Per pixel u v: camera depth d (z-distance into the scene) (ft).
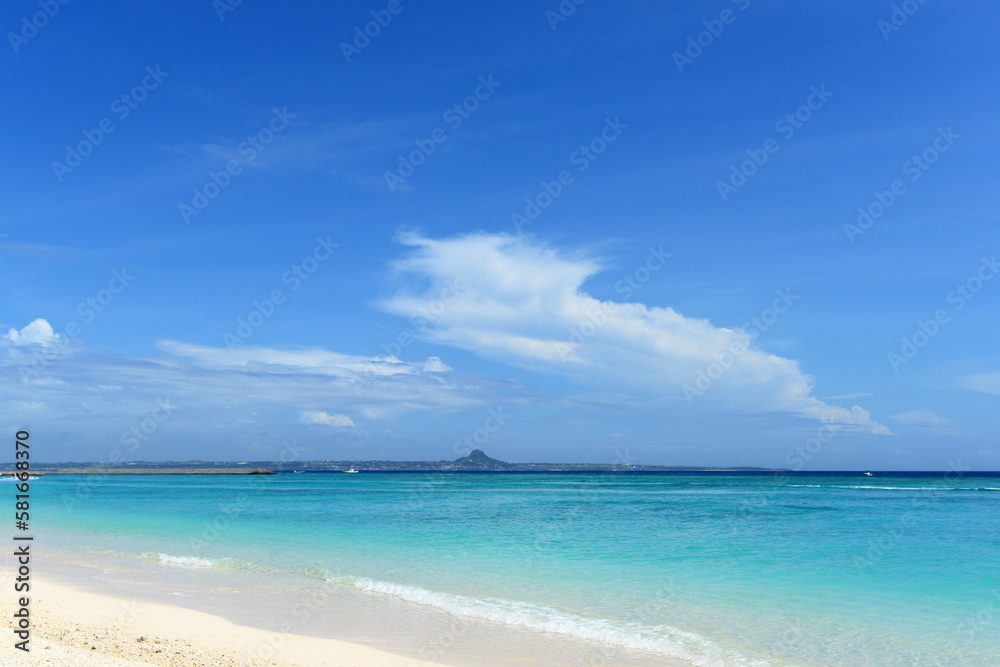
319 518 130.72
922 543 90.79
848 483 401.29
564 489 300.20
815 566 71.15
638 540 92.68
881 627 47.42
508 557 77.05
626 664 38.88
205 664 36.70
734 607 52.90
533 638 43.98
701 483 400.88
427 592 57.41
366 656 39.60
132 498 210.79
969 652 41.83
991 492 260.62
